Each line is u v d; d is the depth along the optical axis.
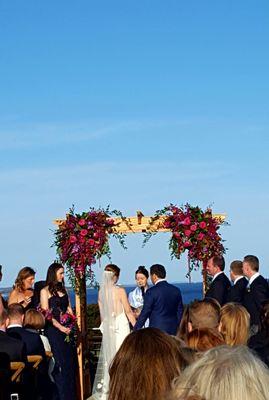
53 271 11.94
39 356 9.12
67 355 11.79
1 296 9.00
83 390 12.83
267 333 5.95
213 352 2.47
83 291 13.22
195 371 2.43
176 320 11.88
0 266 10.23
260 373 2.35
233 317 5.91
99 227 13.17
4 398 7.80
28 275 11.87
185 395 2.37
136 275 14.41
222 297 11.73
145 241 13.33
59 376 11.63
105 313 12.23
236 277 11.85
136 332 3.42
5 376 7.84
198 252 13.17
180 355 3.34
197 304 5.85
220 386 2.33
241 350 2.44
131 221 13.36
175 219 13.21
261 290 11.10
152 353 3.28
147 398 3.19
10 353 8.44
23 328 9.56
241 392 2.31
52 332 11.68
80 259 13.07
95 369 14.52
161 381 3.21
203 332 5.22
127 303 12.33
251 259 11.26
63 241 13.18
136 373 3.24
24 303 11.85
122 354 3.33
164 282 11.95
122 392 3.23
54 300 11.80
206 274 13.28
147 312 11.80
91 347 14.98
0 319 8.89
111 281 12.39
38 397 9.30
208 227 13.15
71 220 13.18
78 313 13.13
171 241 13.27
